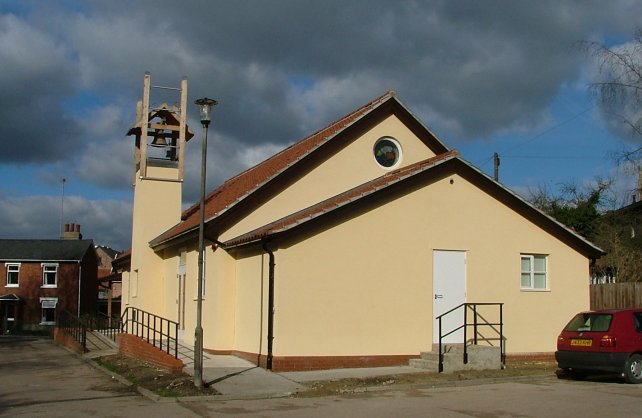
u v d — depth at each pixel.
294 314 16.94
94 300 61.94
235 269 19.53
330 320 17.28
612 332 15.35
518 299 19.73
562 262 20.56
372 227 18.03
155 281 25.45
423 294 18.47
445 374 16.44
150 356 18.28
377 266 17.97
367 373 16.44
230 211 19.44
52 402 13.52
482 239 19.42
